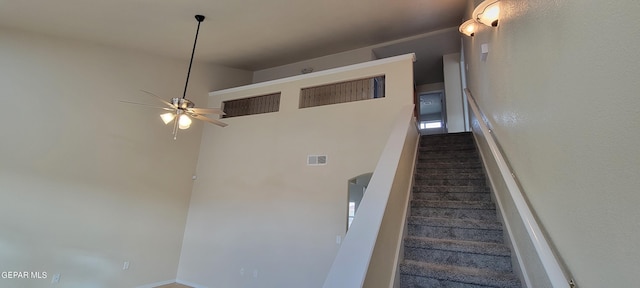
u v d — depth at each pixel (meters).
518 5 1.68
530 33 1.48
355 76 4.66
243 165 5.21
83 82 4.27
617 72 0.79
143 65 4.96
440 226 2.37
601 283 0.89
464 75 5.75
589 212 0.96
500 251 1.94
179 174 5.36
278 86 5.30
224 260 4.83
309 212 4.39
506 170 1.86
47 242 3.81
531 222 1.42
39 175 3.81
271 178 4.87
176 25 3.96
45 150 3.88
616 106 0.80
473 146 3.95
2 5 3.17
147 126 4.96
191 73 5.70
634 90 0.72
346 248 1.29
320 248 4.16
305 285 4.09
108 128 4.48
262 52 5.70
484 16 2.26
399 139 2.53
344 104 4.61
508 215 2.05
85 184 4.20
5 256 3.51
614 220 0.82
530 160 1.53
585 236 0.99
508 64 1.92
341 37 5.43
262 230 4.67
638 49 0.71
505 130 2.05
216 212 5.19
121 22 3.72
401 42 5.73
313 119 4.79
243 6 3.78
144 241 4.77
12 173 3.61
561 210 1.17
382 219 1.50
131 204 4.67
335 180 4.34
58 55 4.06
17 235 3.60
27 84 3.78
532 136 1.49
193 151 5.63
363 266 1.16
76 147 4.15
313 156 4.61
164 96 5.20
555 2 1.18
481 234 2.25
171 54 5.08
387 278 1.60
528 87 1.53
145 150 4.91
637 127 0.71
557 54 1.17
